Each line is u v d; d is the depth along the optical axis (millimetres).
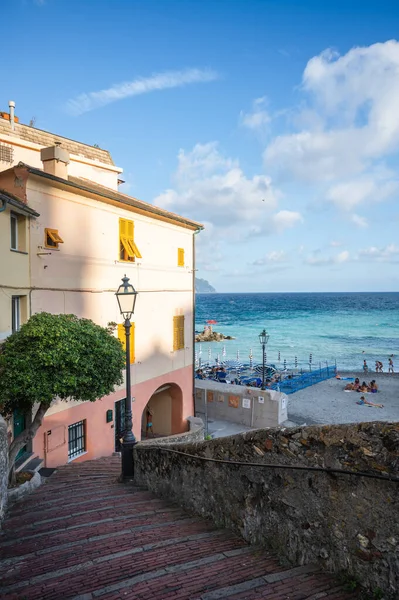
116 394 16984
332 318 108875
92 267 15875
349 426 4277
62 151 14961
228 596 4020
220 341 70500
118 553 5418
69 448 14945
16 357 9180
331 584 4180
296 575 4410
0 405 9922
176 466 8016
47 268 13836
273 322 100812
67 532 6461
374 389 32875
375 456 3967
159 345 19719
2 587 4645
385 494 3857
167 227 20188
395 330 83000
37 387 9023
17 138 17312
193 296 22531
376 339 70688
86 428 15523
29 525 6996
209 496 6844
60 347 9188
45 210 13812
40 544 5988
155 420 22500
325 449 4508
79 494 9156
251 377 34844
